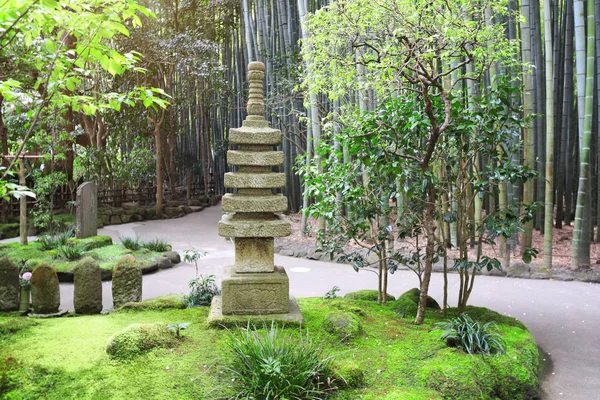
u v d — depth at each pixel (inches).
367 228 198.7
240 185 176.9
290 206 554.6
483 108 185.6
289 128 534.9
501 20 324.5
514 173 174.7
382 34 220.2
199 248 387.2
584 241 291.3
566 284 270.8
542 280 279.7
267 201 175.8
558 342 185.6
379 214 199.9
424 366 142.7
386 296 219.0
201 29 621.0
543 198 382.3
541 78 364.2
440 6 219.3
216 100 652.1
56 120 365.1
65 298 239.3
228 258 348.2
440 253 203.0
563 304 233.1
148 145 719.7
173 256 327.9
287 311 177.3
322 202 196.4
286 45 497.4
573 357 172.1
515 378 142.3
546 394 146.4
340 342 158.2
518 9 344.8
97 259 297.4
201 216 595.2
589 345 182.4
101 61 128.9
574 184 430.3
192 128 794.2
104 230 477.4
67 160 505.7
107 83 550.0
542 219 384.8
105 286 264.2
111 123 569.6
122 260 206.4
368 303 207.8
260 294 175.9
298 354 133.1
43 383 133.0
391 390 131.8
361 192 192.9
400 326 175.6
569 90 352.5
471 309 195.2
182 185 821.2
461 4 224.8
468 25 202.1
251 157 176.4
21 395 129.4
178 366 139.6
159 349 148.3
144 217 560.4
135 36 510.6
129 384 131.3
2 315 192.7
